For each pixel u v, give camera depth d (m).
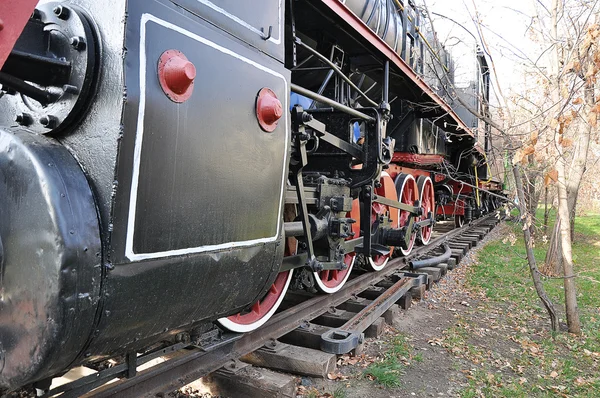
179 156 1.60
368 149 4.15
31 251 1.32
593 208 33.91
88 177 1.42
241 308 2.25
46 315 1.29
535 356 4.30
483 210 16.77
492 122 4.83
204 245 1.77
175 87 1.54
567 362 4.15
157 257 1.56
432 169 8.66
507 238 5.97
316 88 4.46
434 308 5.62
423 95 5.68
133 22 1.41
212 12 1.80
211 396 2.81
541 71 4.60
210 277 1.84
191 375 2.53
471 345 4.42
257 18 2.10
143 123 1.44
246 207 2.00
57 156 1.39
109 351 1.54
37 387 1.74
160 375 2.37
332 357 3.29
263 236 2.16
